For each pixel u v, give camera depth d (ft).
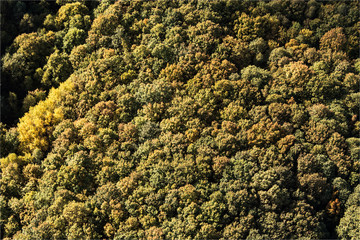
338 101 264.72
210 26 284.82
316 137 250.98
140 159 251.39
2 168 260.01
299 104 263.70
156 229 226.79
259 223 228.22
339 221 238.07
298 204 231.91
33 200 245.45
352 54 290.56
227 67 273.75
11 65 289.74
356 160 245.86
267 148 247.70
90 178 249.75
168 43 283.59
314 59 282.97
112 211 232.94
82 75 285.02
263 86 270.05
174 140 249.96
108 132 259.19
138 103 270.46
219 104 265.34
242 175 237.66
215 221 227.40
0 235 244.63
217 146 248.32
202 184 237.86
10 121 285.43
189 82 271.08
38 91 290.97
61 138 261.85
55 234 232.32
